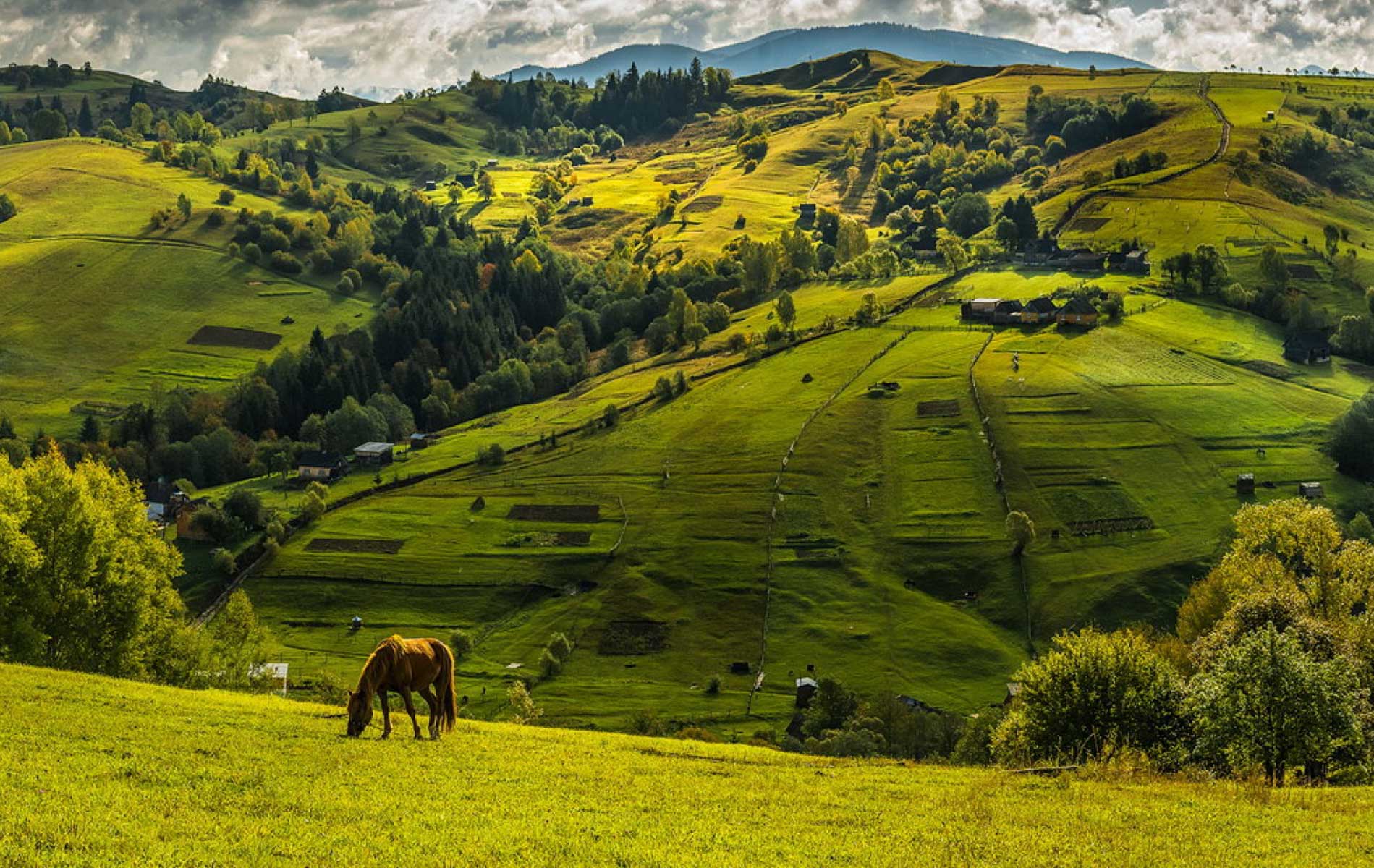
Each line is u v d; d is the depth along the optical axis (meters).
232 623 100.75
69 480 67.88
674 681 140.75
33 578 64.06
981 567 162.75
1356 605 96.75
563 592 164.50
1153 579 154.50
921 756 105.75
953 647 144.62
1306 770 47.00
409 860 21.70
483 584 166.50
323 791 27.22
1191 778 42.66
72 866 19.44
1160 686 55.47
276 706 46.06
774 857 24.27
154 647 75.94
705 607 158.00
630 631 153.38
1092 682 55.75
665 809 28.94
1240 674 47.97
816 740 109.62
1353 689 51.44
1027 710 58.03
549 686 139.75
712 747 47.50
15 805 22.98
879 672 140.12
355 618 158.75
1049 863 24.83
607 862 22.78
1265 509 85.00
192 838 22.06
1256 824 30.09
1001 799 33.06
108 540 69.38
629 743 45.69
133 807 24.00
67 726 34.00
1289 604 68.31
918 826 28.38
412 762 32.34
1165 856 25.78
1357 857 26.56
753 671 142.62
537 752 37.84
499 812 26.53
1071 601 152.88
